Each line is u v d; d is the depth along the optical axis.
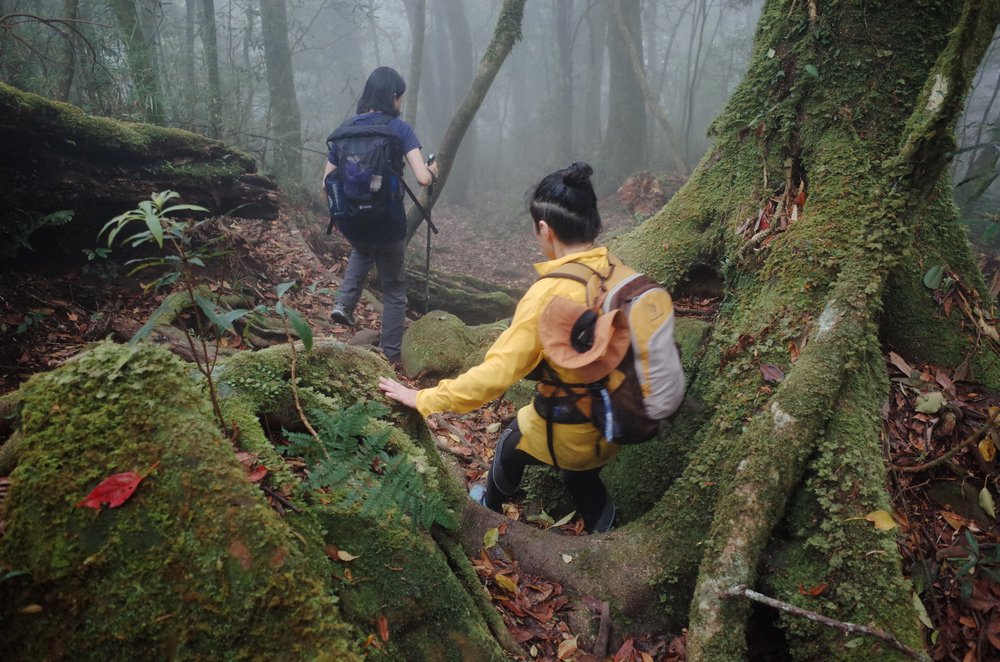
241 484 1.44
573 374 2.02
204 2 8.43
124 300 3.80
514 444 2.49
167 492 1.39
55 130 3.64
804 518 2.19
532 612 2.28
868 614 1.95
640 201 10.44
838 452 2.21
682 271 3.29
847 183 2.69
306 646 1.31
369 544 1.78
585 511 2.74
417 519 1.89
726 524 2.14
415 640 1.73
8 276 3.55
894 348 2.79
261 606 1.32
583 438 2.23
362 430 1.92
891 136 2.75
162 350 1.62
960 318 2.80
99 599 1.30
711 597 2.02
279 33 10.11
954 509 2.37
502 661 1.85
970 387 2.67
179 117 7.91
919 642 1.88
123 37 6.42
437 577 1.85
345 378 2.28
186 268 1.58
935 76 2.38
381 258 4.29
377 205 3.94
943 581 2.19
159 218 1.52
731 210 3.16
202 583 1.32
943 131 2.34
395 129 3.96
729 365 2.69
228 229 5.13
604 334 1.90
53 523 1.35
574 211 2.11
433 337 4.33
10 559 1.34
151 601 1.30
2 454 1.73
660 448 2.86
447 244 13.62
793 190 2.93
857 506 2.12
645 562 2.41
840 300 2.45
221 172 4.64
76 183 3.78
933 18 2.77
